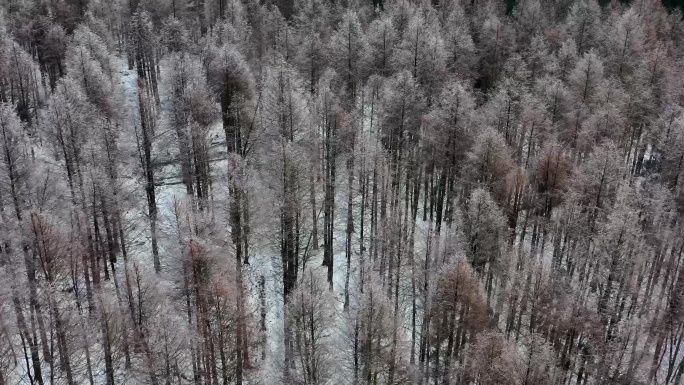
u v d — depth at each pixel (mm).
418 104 54688
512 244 49406
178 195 56938
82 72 57812
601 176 46031
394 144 56562
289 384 39406
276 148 44719
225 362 38188
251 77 61688
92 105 53312
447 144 52625
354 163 51125
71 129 46250
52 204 43969
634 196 46062
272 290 47125
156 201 55938
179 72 56625
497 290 47312
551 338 42062
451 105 51812
